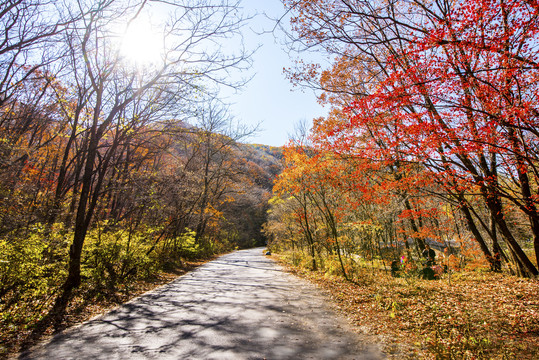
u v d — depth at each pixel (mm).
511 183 11156
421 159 8281
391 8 8992
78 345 4980
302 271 16688
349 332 5762
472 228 13742
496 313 6402
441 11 7648
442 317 6391
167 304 8297
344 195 15734
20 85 11578
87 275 9328
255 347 4914
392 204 14148
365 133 9844
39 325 5953
